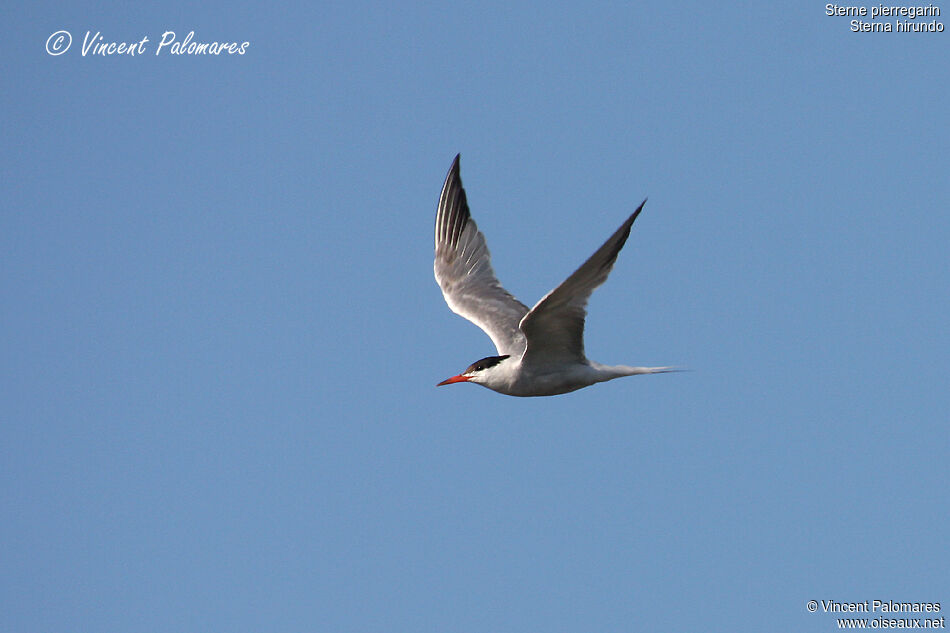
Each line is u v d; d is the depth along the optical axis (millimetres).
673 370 14453
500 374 15156
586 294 13273
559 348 14305
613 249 12656
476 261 17641
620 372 14445
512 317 16688
